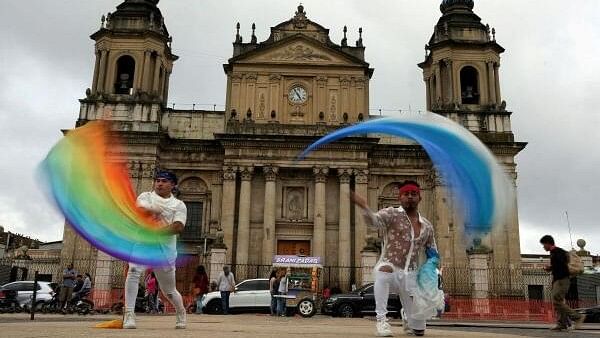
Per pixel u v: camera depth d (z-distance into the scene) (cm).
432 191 4116
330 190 4062
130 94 4219
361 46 4344
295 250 3994
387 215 725
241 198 3950
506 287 3747
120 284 3297
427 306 705
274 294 2469
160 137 4028
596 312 2511
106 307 2775
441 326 1781
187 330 724
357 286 3719
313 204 4050
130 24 4294
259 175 4088
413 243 721
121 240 641
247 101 4194
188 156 4191
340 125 4112
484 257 3222
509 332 1193
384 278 708
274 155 4031
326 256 3938
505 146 4038
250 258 3922
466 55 4331
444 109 4178
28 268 3975
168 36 4616
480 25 4416
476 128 4141
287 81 4253
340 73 4262
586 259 3794
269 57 4275
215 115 4434
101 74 4162
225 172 4003
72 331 629
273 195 3972
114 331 652
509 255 3803
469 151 537
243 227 3884
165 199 762
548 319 2919
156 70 4262
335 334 704
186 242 4034
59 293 2448
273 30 4338
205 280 2759
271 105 4191
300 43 4306
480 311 3100
